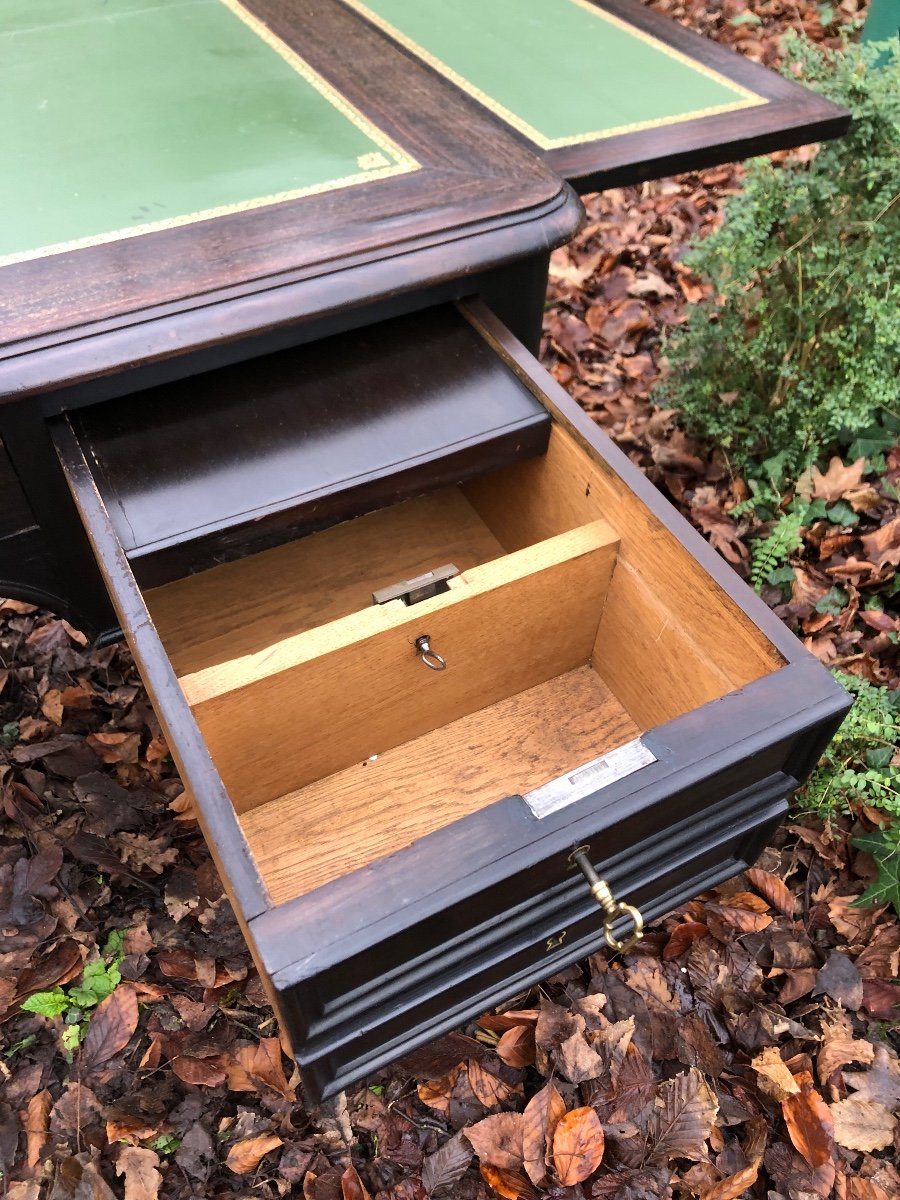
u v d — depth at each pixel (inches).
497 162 60.2
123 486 48.4
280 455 50.4
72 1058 56.1
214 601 62.1
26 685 75.0
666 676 53.0
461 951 40.8
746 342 85.1
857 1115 52.6
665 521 47.1
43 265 51.6
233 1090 54.4
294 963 32.8
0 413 48.1
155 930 60.9
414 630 48.9
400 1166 51.7
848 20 144.7
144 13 78.0
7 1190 50.9
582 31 80.0
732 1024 56.0
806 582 76.0
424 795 55.6
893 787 62.2
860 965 58.7
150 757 69.1
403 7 83.0
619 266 114.8
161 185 58.2
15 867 62.9
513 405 53.8
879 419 85.3
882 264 74.8
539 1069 53.7
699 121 67.7
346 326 54.9
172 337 48.8
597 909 46.2
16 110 65.5
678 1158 51.6
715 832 47.3
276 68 70.7
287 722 49.4
